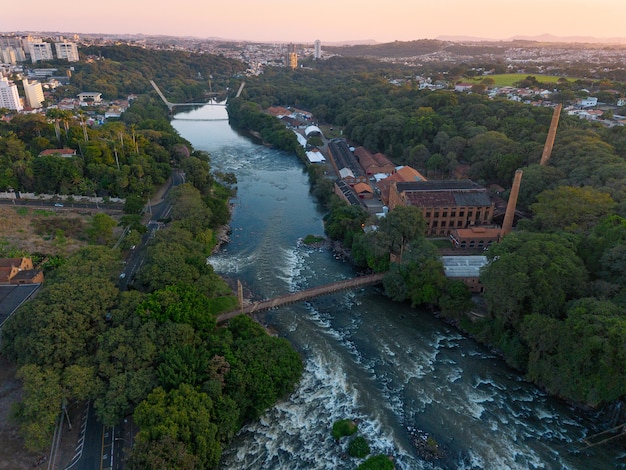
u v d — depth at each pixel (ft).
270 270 431.02
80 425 235.20
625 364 230.27
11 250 402.72
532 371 285.02
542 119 655.76
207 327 292.20
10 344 258.37
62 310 258.98
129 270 389.60
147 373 237.66
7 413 238.89
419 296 364.79
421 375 298.15
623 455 239.30
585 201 373.40
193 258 354.95
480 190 489.67
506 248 326.24
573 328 255.29
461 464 233.55
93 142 585.63
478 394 282.15
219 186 635.66
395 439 247.70
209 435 213.46
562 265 291.17
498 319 315.78
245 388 250.57
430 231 478.59
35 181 519.19
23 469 209.87
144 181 558.97
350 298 385.91
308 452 238.27
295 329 342.44
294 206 603.67
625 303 262.67
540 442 247.50
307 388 284.41
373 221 473.67
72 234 451.12
